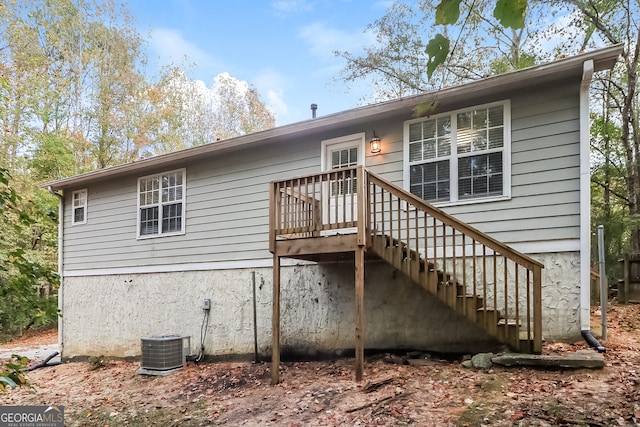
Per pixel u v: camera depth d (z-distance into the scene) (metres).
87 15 18.41
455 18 1.62
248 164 8.00
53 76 17.25
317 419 4.16
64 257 10.54
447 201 5.98
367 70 14.56
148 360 7.53
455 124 6.01
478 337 5.65
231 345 7.83
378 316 6.41
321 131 7.20
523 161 5.48
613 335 5.54
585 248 5.04
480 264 5.64
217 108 23.64
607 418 3.21
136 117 19.50
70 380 7.94
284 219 5.74
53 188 10.58
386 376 4.96
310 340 7.04
